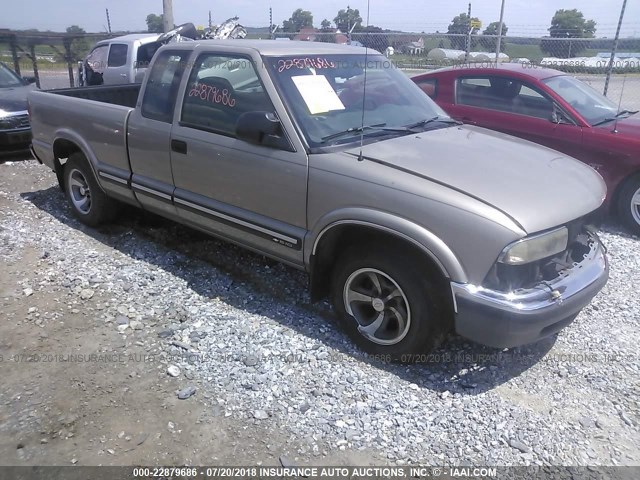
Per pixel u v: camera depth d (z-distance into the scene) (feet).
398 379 10.62
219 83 12.95
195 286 14.08
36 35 52.80
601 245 11.64
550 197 10.15
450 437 9.23
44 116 18.31
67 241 16.92
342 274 11.35
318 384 10.39
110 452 8.80
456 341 11.87
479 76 22.33
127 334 11.94
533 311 9.38
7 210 19.67
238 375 10.62
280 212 11.97
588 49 37.14
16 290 13.73
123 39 36.96
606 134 19.06
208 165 13.05
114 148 15.69
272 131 11.54
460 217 9.46
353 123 12.37
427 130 13.06
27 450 8.84
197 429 9.29
